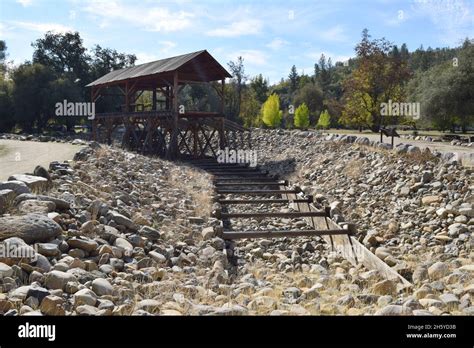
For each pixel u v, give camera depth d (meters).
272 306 6.23
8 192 8.27
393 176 15.37
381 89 40.72
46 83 53.84
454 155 14.45
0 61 75.69
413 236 11.34
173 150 27.84
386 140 23.81
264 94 78.38
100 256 7.49
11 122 55.16
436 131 43.72
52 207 8.49
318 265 9.32
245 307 6.14
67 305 5.46
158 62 32.28
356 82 40.78
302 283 7.79
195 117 29.08
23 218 7.22
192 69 29.05
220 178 21.09
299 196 16.58
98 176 13.10
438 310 6.01
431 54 86.56
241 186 19.33
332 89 98.75
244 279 7.88
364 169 17.20
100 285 6.06
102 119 38.41
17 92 53.00
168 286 6.72
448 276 7.77
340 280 8.20
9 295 5.35
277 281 8.05
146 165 18.66
